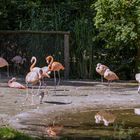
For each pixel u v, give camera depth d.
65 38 18.81
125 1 18.36
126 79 19.33
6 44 19.52
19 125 10.25
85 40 19.28
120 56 19.58
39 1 20.97
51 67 15.66
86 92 14.98
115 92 15.09
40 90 15.08
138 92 14.97
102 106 12.73
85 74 19.06
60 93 14.63
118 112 11.99
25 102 12.93
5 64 16.38
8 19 20.73
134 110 12.29
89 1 20.41
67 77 18.75
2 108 12.03
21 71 19.14
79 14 20.47
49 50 19.09
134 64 19.38
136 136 9.33
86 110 12.17
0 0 20.39
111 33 18.72
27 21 20.45
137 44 18.88
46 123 10.55
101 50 19.48
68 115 11.48
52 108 12.20
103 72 16.08
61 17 20.27
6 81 16.98
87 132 9.66
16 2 20.69
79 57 19.19
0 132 8.62
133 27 18.30
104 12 18.64
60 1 21.08
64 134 9.45
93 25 19.56
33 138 8.86
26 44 19.27
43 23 20.16
